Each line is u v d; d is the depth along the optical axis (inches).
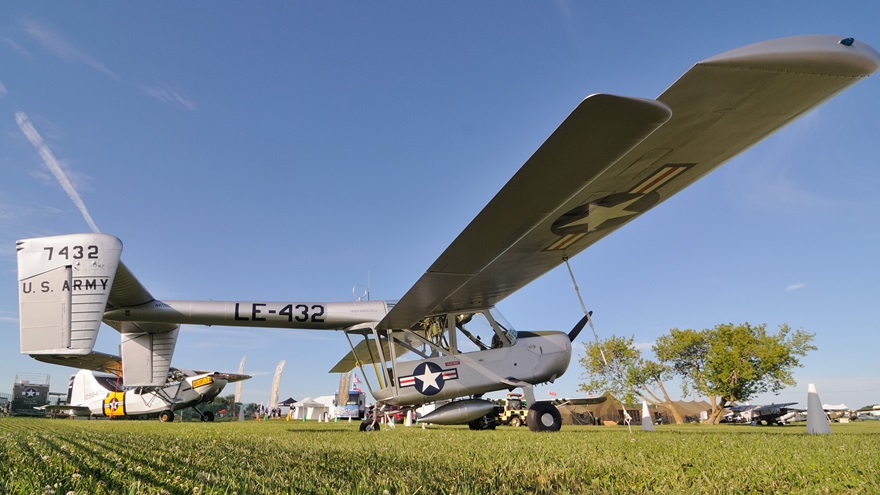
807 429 294.8
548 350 364.8
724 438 224.1
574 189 193.2
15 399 1499.8
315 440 203.0
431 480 90.9
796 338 1293.1
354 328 359.9
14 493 71.6
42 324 251.8
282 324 360.8
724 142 190.1
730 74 150.9
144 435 221.0
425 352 355.6
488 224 222.5
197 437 209.0
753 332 1338.6
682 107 166.4
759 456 134.0
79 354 249.4
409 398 341.1
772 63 146.6
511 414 842.2
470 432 326.3
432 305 332.5
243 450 144.8
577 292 296.0
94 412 821.2
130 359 559.8
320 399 1497.3
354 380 1210.0
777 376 1284.4
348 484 84.5
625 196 233.5
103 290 259.3
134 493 71.8
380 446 168.7
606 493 81.4
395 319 344.8
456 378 346.9
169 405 773.9
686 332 1386.6
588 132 155.9
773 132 183.8
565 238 272.8
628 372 1295.5
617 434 283.0
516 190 193.6
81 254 259.9
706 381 1375.5
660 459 126.6
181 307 351.3
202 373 821.2
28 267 255.8
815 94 161.6
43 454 119.2
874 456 132.3
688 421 1657.2
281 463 113.6
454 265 266.7
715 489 87.4
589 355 1341.0
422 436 249.9
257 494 73.9
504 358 357.1
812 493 86.3
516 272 310.0
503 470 105.4
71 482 79.7
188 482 81.7
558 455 138.3
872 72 153.0
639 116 147.6
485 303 357.4
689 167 209.5
